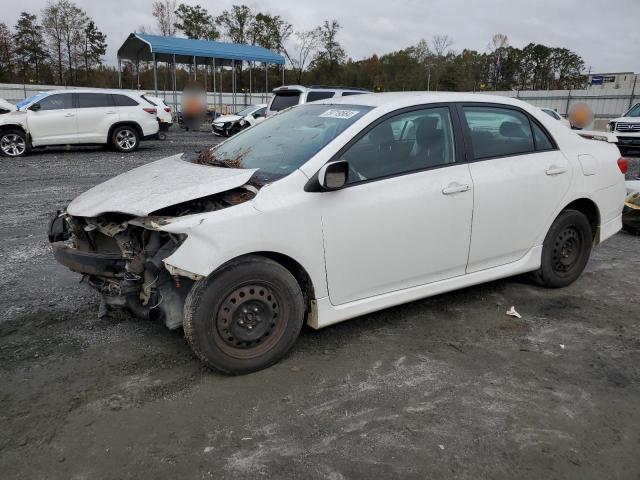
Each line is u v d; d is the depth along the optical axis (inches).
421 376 135.4
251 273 129.3
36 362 138.8
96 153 617.0
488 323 167.8
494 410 121.3
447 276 163.8
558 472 102.0
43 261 221.1
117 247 141.3
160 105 764.0
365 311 148.9
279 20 1884.8
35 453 104.7
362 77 2017.7
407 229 149.0
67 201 344.8
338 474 100.0
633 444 110.7
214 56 1200.8
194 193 128.0
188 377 132.8
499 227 169.3
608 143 208.2
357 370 137.9
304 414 118.6
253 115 921.5
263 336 134.8
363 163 144.5
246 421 115.7
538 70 2474.2
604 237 203.9
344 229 138.9
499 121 173.5
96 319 164.6
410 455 105.6
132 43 1218.0
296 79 1876.2
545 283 193.8
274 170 141.6
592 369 141.0
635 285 205.8
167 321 133.1
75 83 2021.4
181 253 121.6
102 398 123.3
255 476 99.3
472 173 161.2
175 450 106.1
